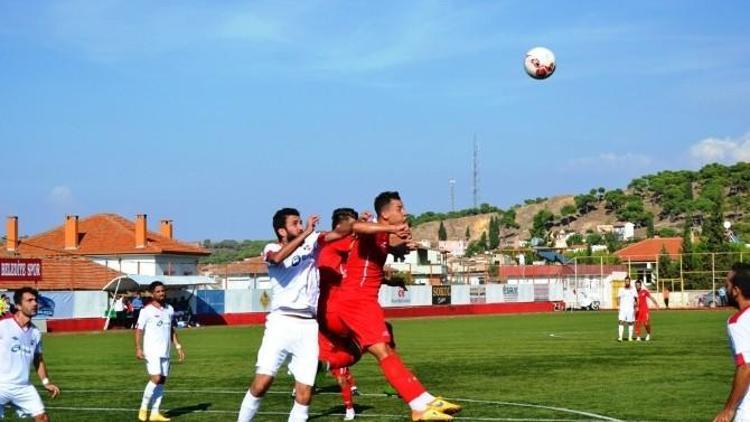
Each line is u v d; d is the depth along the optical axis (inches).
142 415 518.0
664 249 3887.8
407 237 378.6
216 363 945.5
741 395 296.4
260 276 3154.5
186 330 1871.3
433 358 966.4
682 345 1118.4
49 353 1147.9
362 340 388.8
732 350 302.5
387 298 2484.0
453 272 3732.8
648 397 591.5
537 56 688.4
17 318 408.5
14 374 405.1
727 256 2952.8
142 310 521.3
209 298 2246.6
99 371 864.3
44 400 622.8
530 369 813.2
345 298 392.5
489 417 507.8
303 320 385.1
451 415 385.4
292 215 386.6
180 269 3294.8
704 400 573.3
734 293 303.0
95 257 3164.4
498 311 2864.2
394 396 617.9
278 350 384.8
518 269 3582.7
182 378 775.1
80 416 539.5
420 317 2486.5
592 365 844.0
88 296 1991.9
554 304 3053.6
